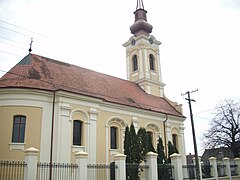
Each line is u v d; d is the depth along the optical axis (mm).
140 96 37031
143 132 24750
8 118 23266
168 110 37719
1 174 20547
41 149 23281
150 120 33781
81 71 32406
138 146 23844
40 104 24250
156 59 43562
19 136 23234
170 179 23844
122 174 20047
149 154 22781
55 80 27422
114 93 32688
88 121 26531
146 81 40344
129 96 34594
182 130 37875
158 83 42000
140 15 45312
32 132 23375
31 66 27281
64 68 30531
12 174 19641
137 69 42094
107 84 33969
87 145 25828
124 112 30922
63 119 24609
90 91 29453
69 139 24594
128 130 24766
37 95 24266
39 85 25000
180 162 24641
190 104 28453
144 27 43750
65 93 25125
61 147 23797
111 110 29641
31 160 17766
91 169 23938
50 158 23344
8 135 22844
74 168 19438
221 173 30969
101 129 28031
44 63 29047
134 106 31688
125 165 20844
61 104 24859
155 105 36906
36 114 23922
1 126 23078
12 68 27188
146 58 41938
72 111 25500
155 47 44094
